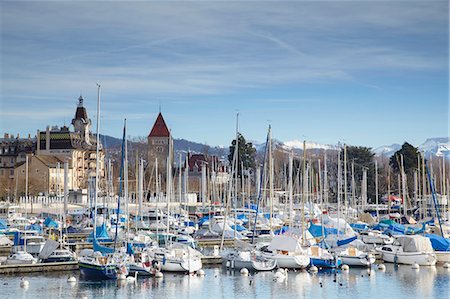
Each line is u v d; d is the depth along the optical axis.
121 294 73.06
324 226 106.56
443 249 93.88
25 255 87.31
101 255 81.00
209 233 119.94
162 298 71.50
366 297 72.69
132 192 169.88
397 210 176.12
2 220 131.88
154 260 84.25
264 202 151.38
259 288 76.94
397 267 91.12
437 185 184.38
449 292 75.00
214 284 78.88
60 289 75.06
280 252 88.31
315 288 77.12
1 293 72.75
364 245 97.75
